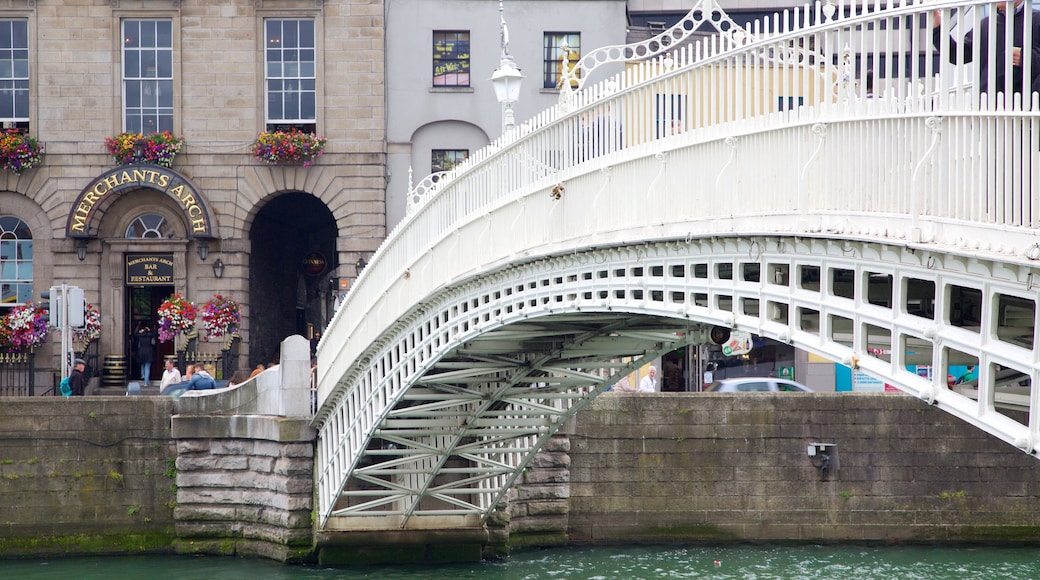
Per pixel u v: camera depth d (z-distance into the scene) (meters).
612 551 30.39
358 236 39.78
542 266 19.48
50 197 39.38
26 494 30.08
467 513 28.70
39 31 39.59
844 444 31.45
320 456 28.89
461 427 25.69
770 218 13.20
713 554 29.94
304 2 39.91
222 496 30.14
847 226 11.76
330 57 39.94
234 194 39.72
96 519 30.09
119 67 39.69
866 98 11.78
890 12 11.34
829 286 12.32
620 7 40.28
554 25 40.19
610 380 23.81
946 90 10.50
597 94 18.12
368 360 26.05
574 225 18.39
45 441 30.14
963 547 31.09
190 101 39.78
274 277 43.50
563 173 18.70
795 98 13.01
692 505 31.31
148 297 39.88
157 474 30.25
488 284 21.17
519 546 30.73
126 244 39.28
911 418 31.42
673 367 38.62
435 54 40.31
